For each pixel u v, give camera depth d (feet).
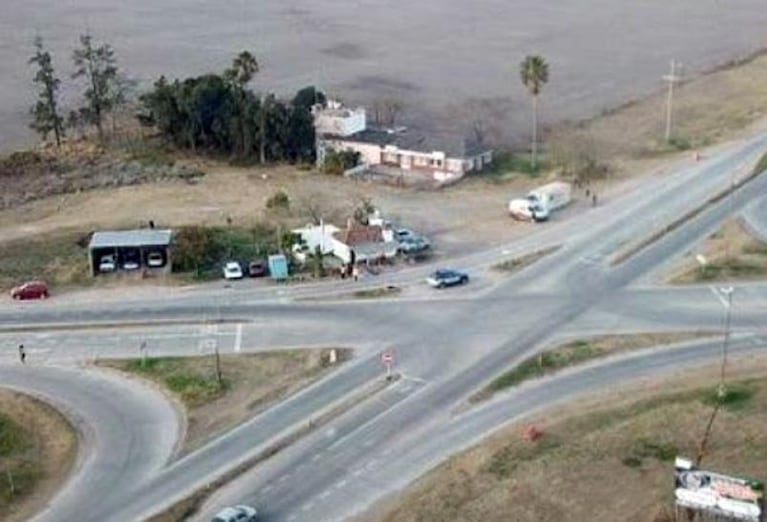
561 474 349.00
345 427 386.11
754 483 318.65
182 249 526.57
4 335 465.06
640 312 470.80
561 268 519.60
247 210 607.78
